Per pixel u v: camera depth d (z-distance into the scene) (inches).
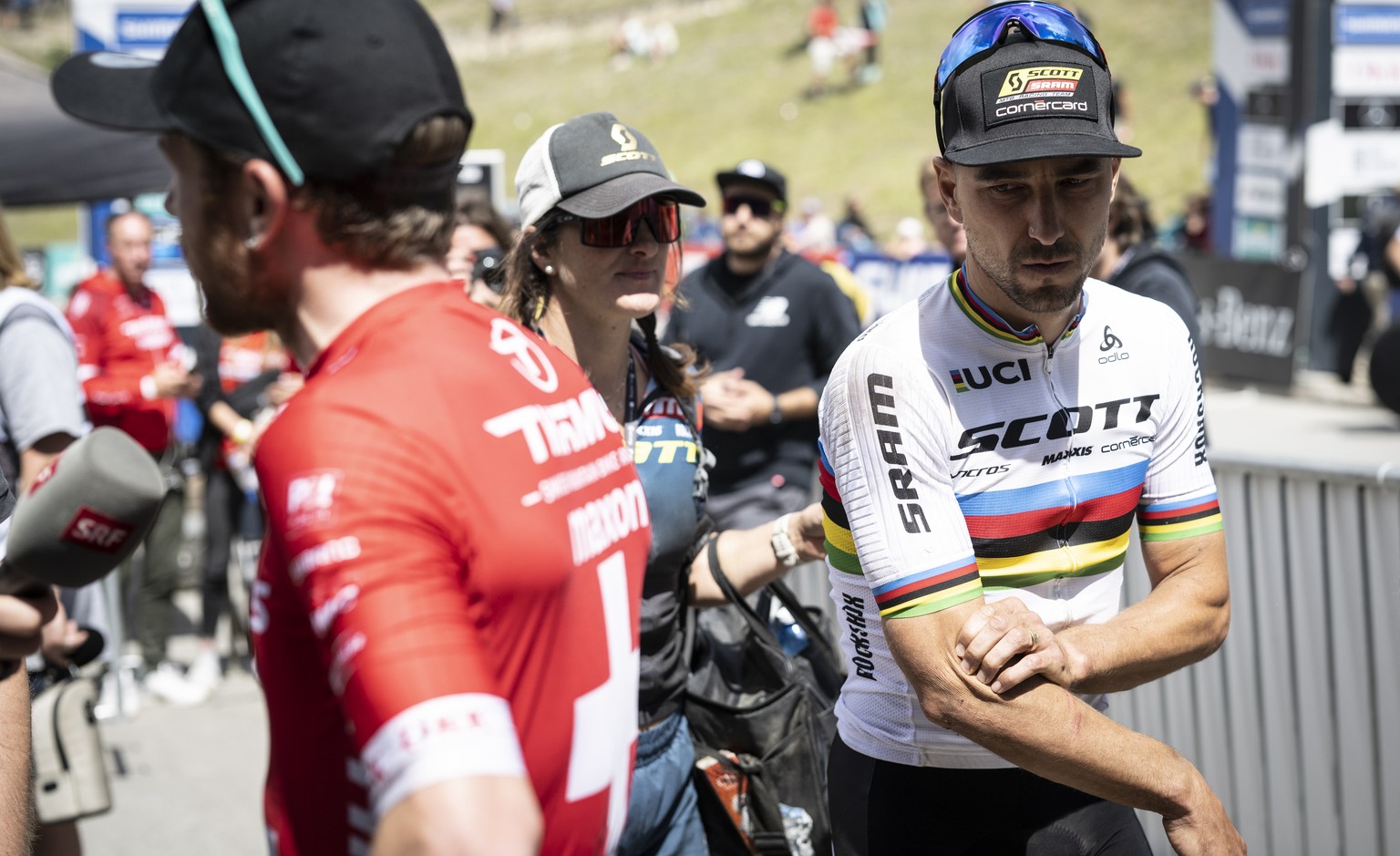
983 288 64.0
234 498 219.3
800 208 1059.3
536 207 84.2
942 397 64.5
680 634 85.8
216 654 216.8
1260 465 109.5
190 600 279.6
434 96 41.6
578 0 1831.9
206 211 42.0
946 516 63.6
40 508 43.6
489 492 40.2
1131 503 69.1
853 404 64.9
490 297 132.6
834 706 81.8
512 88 1588.3
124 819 161.5
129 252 207.3
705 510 90.9
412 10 42.3
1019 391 65.3
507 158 1373.0
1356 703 104.0
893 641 63.3
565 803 43.9
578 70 1593.3
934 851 70.2
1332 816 106.8
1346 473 102.6
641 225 82.8
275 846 41.4
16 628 47.0
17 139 218.8
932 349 64.7
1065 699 60.5
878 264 412.5
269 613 40.3
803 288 165.8
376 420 38.8
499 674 40.6
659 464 84.7
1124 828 70.7
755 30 1578.5
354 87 39.9
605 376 86.1
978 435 64.9
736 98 1370.6
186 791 171.2
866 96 1285.7
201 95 40.6
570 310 85.5
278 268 42.4
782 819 85.2
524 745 41.6
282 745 40.9
